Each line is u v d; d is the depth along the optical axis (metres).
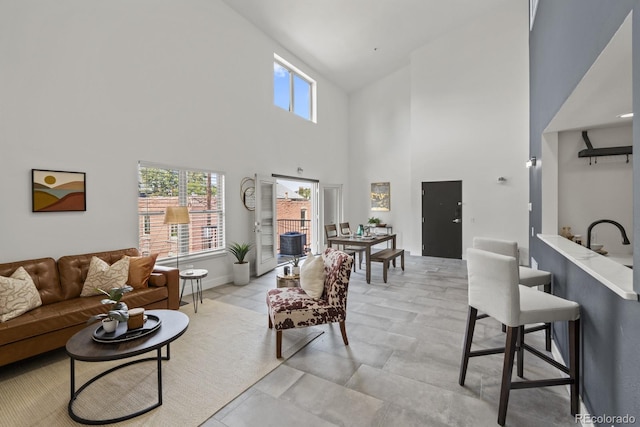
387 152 8.30
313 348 2.72
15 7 2.82
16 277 2.58
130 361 2.51
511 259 1.77
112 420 1.82
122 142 3.63
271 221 5.99
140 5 3.80
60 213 3.13
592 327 1.73
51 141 3.06
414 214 7.43
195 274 3.67
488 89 6.52
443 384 2.17
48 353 2.69
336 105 8.34
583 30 1.89
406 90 7.94
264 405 1.96
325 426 1.77
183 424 1.80
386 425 1.77
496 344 2.78
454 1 5.73
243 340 2.89
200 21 4.56
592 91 2.14
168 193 4.22
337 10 5.36
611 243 3.34
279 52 6.23
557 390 2.10
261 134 5.75
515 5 6.19
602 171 3.36
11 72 2.80
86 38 3.32
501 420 1.76
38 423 1.83
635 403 1.22
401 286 4.72
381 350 2.68
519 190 6.27
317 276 2.87
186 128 4.36
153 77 3.95
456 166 6.88
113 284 3.11
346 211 8.84
